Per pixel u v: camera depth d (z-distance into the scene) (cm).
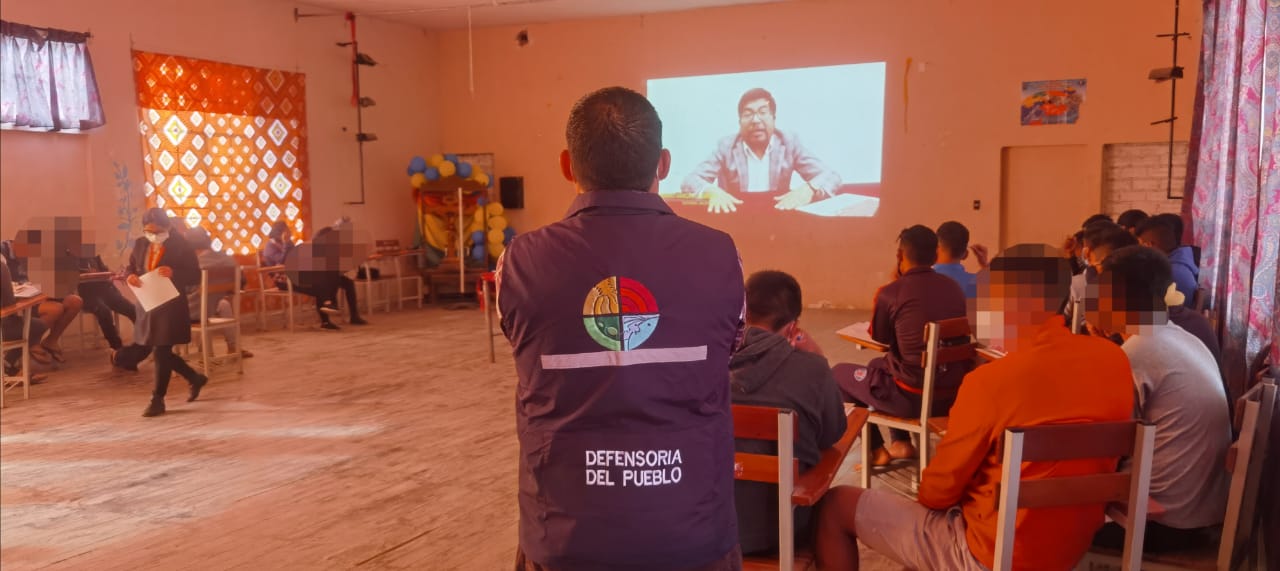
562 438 134
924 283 343
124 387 609
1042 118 907
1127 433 185
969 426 193
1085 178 901
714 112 1049
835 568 221
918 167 964
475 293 1104
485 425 500
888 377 349
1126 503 192
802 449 206
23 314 605
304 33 988
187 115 869
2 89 707
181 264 533
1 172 724
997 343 200
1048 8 895
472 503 373
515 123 1155
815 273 1021
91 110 768
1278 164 266
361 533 341
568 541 134
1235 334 310
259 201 945
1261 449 212
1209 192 430
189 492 390
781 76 1013
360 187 1071
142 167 829
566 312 134
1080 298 399
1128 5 862
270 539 336
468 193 1112
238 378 632
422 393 581
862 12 972
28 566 313
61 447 464
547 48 1127
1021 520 189
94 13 779
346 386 603
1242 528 215
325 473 415
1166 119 841
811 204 1014
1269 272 273
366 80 1070
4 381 581
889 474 392
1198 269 447
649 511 132
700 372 136
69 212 775
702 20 1044
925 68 950
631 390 132
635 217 141
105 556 322
